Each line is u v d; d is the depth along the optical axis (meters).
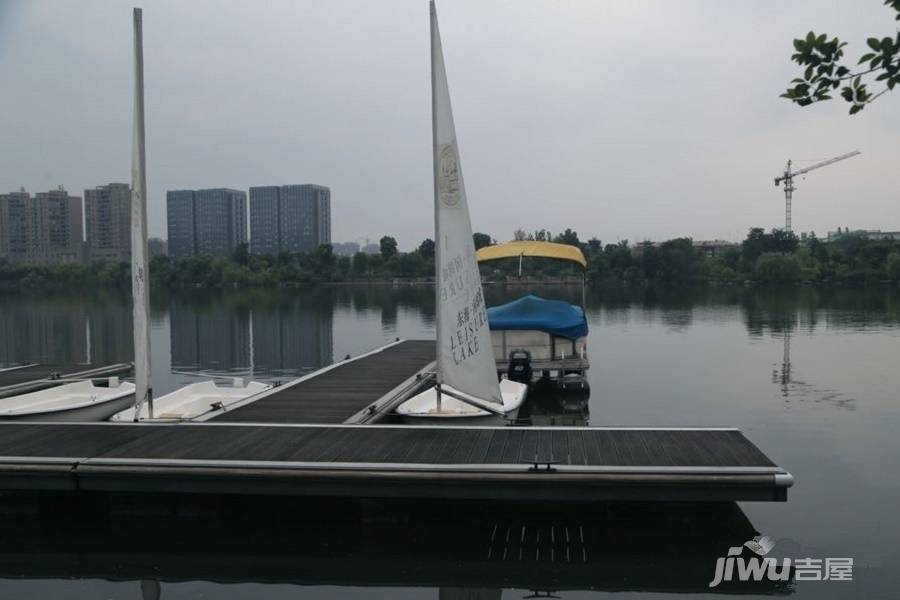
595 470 9.68
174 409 15.95
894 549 9.45
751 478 9.38
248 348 32.25
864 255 73.81
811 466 12.96
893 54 4.29
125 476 10.15
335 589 8.73
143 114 12.70
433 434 11.71
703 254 90.44
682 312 46.94
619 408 18.41
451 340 13.98
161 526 10.68
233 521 10.83
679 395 19.94
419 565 9.31
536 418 17.42
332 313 50.25
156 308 55.31
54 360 29.16
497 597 8.48
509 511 10.67
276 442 11.28
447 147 13.77
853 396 19.36
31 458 10.45
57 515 11.03
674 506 10.33
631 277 82.69
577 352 20.78
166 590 8.75
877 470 12.70
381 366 20.55
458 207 13.80
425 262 89.00
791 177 138.12
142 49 12.62
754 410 17.80
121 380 20.88
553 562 9.33
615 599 8.38
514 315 21.28
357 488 9.92
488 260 23.83
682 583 8.73
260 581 8.96
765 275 75.94
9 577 9.12
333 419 13.26
